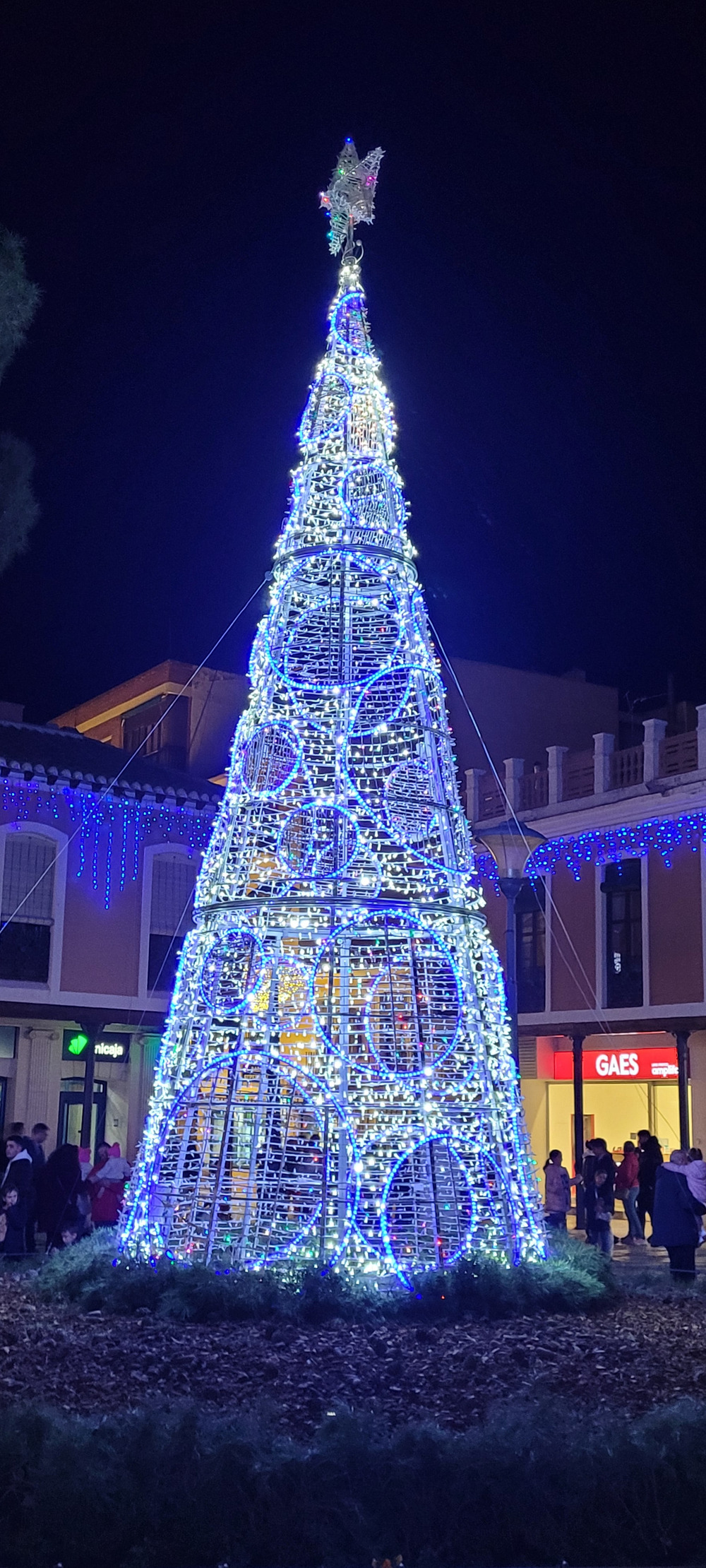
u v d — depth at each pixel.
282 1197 10.60
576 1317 9.09
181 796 23.03
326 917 10.19
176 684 29.72
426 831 10.91
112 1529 5.66
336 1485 5.87
